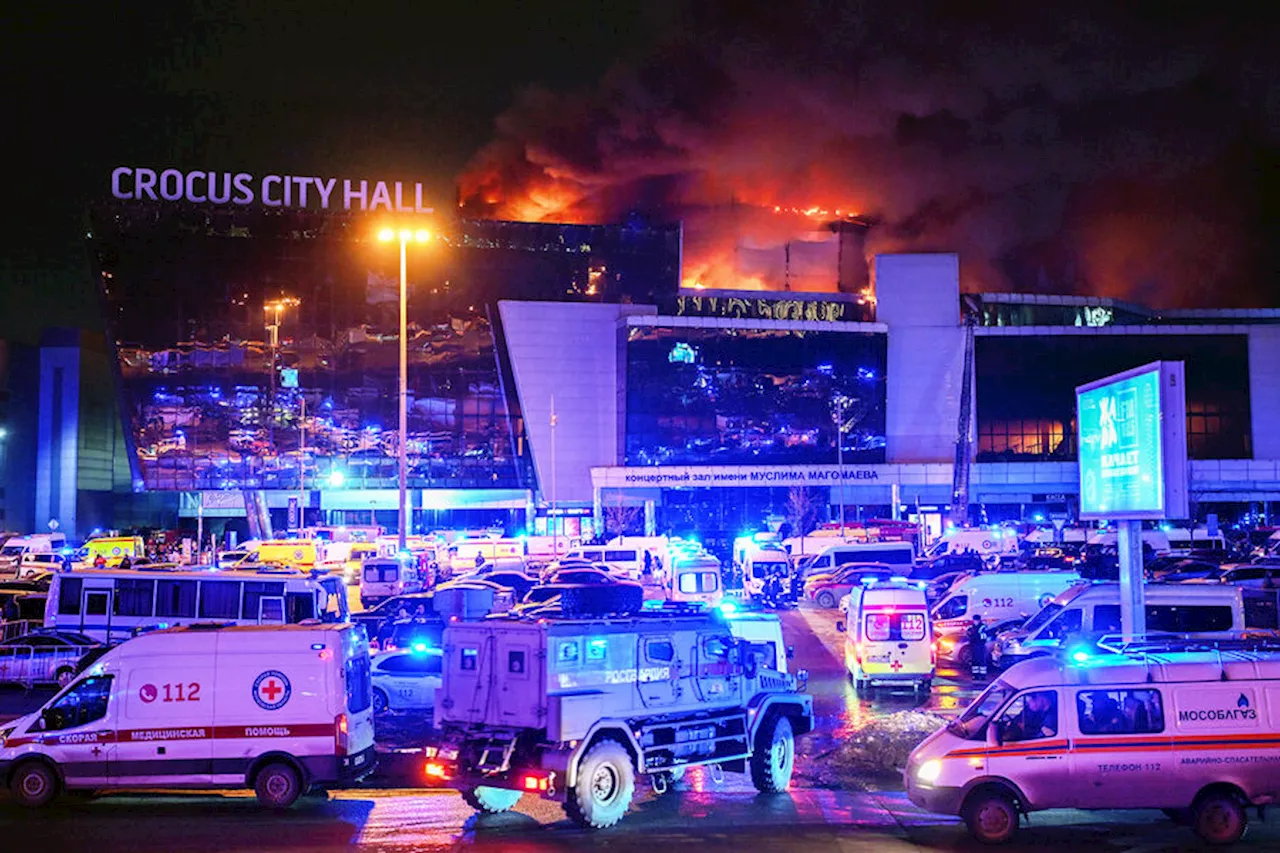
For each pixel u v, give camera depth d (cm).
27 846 1388
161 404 9588
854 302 10906
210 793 1742
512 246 10181
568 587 3381
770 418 10019
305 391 9800
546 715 1452
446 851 1369
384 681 2433
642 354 9806
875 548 5259
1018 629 2900
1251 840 1454
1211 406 10156
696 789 1766
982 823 1426
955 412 10394
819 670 3128
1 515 12181
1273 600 2702
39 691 2795
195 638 1616
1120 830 1513
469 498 10481
